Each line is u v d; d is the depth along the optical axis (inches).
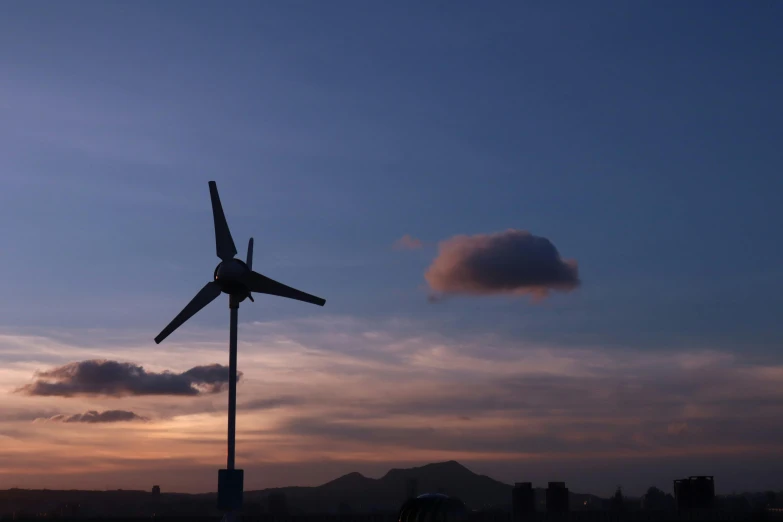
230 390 2728.8
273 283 2859.3
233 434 2684.5
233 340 2800.2
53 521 6171.3
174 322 2807.6
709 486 5216.5
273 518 5531.5
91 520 6190.9
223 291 2847.0
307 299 2876.5
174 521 5994.1
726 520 5172.2
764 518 5206.7
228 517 2610.7
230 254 2918.3
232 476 2637.8
